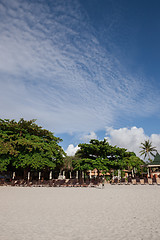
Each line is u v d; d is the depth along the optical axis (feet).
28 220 19.90
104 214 22.70
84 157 123.75
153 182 83.61
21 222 19.08
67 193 51.26
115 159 121.60
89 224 18.19
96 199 37.24
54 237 14.52
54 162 108.99
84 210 25.43
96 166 109.09
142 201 33.30
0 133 97.09
